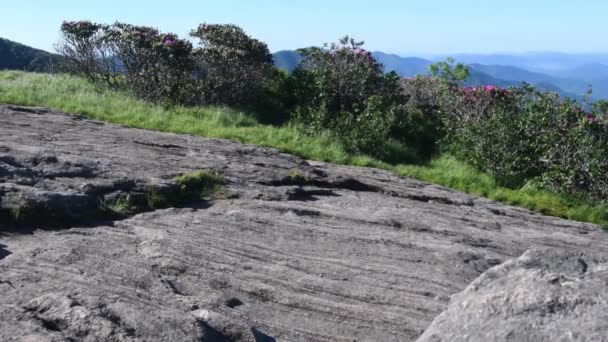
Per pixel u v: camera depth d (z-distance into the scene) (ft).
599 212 38.83
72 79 59.26
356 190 33.99
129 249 21.16
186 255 21.25
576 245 28.22
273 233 24.27
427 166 48.03
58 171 26.43
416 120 58.49
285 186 30.91
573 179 42.42
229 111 53.11
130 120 44.60
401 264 22.44
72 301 14.83
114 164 29.25
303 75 60.80
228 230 24.04
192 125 45.91
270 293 19.39
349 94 57.93
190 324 14.61
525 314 12.51
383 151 48.73
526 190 42.63
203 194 28.12
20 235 21.25
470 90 57.31
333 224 26.13
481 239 26.66
